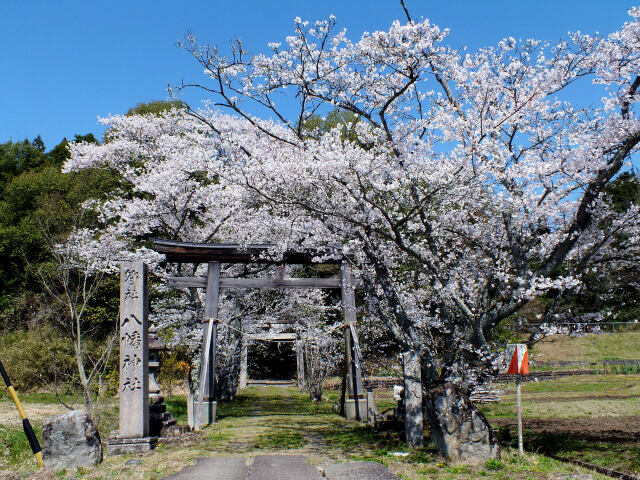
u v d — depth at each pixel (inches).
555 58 317.7
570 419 466.6
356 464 275.6
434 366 333.1
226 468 275.4
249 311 708.0
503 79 320.8
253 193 366.9
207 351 505.4
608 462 274.5
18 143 1552.7
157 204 588.1
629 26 287.4
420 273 406.3
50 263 777.6
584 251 345.7
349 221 331.9
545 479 232.4
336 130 341.4
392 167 337.4
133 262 350.0
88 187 962.1
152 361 414.6
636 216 320.8
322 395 848.9
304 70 356.2
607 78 296.2
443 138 322.0
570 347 1018.7
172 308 666.8
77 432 288.2
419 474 249.3
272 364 1386.6
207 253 534.9
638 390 681.0
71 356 655.8
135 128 672.4
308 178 330.6
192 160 468.8
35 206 1064.2
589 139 297.7
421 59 323.6
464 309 319.0
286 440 378.3
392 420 438.9
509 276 318.0
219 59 366.6
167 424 385.1
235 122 614.5
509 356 298.5
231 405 705.6
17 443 354.0
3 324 797.2
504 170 323.9
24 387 662.5
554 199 315.3
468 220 379.2
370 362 563.5
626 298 379.2
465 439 277.3
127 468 279.1
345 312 529.3
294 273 767.7
